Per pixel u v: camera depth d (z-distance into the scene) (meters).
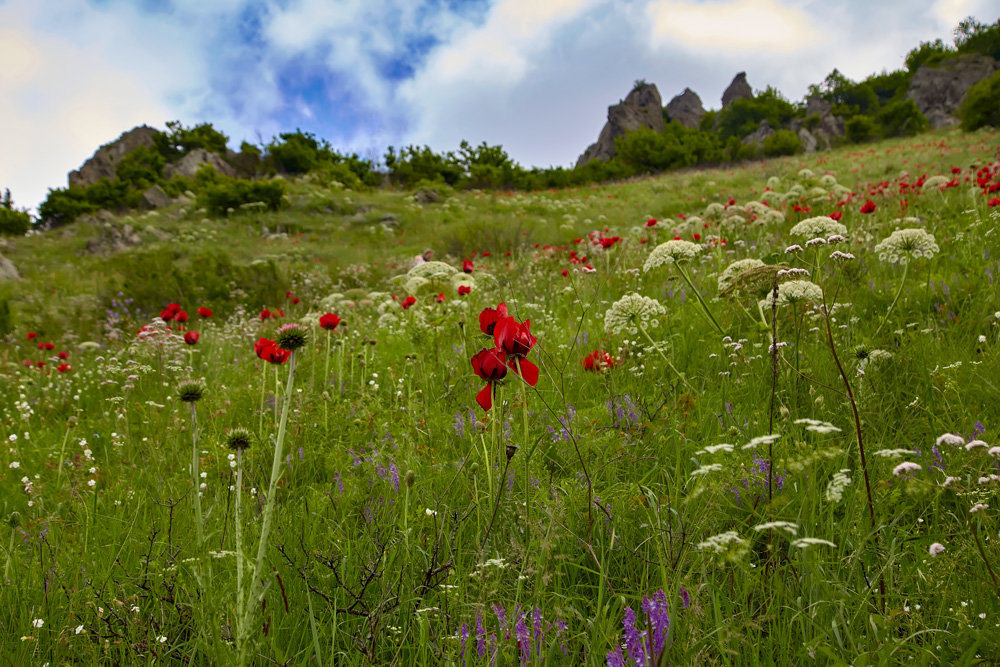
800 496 2.15
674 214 25.83
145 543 2.67
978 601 1.71
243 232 30.80
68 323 13.63
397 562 2.28
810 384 3.17
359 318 8.45
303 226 32.38
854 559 1.88
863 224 6.93
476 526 2.48
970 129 40.34
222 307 14.08
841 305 4.25
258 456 3.50
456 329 5.56
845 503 2.26
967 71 86.50
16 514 2.99
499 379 2.23
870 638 1.67
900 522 2.17
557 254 11.13
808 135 69.75
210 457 3.69
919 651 1.55
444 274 7.06
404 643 1.91
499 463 2.49
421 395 4.35
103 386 6.99
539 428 3.33
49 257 27.14
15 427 5.65
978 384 3.01
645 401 3.24
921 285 4.67
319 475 3.52
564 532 2.16
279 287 15.70
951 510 2.28
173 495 3.15
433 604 1.96
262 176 55.16
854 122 63.91
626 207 30.09
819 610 1.78
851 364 3.26
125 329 12.10
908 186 10.21
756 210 8.86
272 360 4.13
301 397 4.54
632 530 2.29
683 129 69.75
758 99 105.25
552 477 2.69
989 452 1.54
